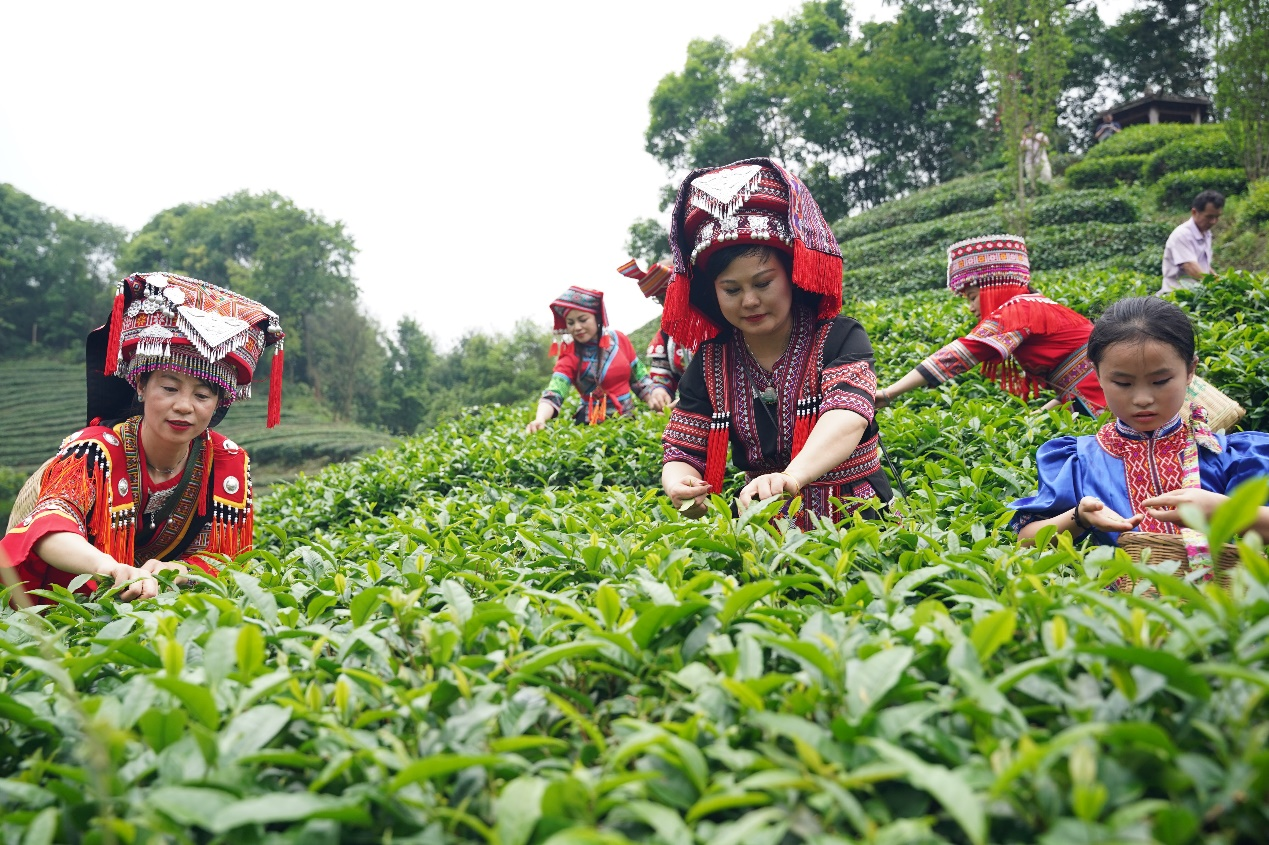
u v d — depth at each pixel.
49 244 72.06
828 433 2.94
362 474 7.09
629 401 7.20
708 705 1.33
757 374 3.28
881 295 24.00
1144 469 2.85
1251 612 1.38
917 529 2.40
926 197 32.78
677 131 51.03
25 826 1.25
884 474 3.41
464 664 1.57
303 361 66.19
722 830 1.07
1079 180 26.62
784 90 47.28
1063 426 4.26
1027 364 4.62
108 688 1.73
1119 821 1.02
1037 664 1.25
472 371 57.19
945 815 1.18
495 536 2.89
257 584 1.95
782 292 3.06
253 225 73.62
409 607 1.66
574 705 1.53
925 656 1.46
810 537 2.22
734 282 3.03
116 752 1.28
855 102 47.22
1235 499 1.26
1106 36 44.34
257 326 3.34
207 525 3.41
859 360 3.13
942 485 3.45
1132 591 1.93
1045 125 23.81
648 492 3.40
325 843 1.15
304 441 45.81
